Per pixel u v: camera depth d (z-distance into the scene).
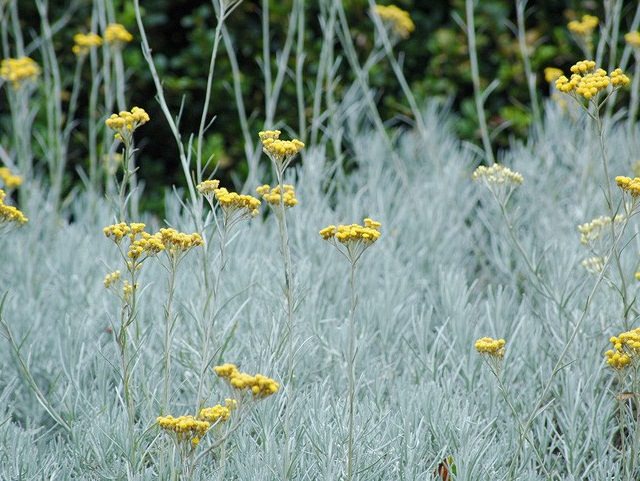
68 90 5.38
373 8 4.51
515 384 3.06
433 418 2.72
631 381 2.83
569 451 2.77
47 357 3.18
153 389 2.87
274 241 3.95
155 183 5.37
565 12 5.36
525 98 5.36
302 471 2.56
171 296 2.44
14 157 5.13
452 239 4.06
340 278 3.64
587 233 3.03
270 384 2.07
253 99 5.37
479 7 5.41
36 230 4.01
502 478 2.59
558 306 3.13
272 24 5.36
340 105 5.14
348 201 4.27
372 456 2.55
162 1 5.37
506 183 3.05
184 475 2.23
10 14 5.32
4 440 2.62
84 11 5.35
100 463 2.57
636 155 4.31
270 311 3.03
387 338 3.29
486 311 3.40
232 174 4.84
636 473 2.72
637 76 4.30
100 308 3.44
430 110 5.07
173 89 5.29
